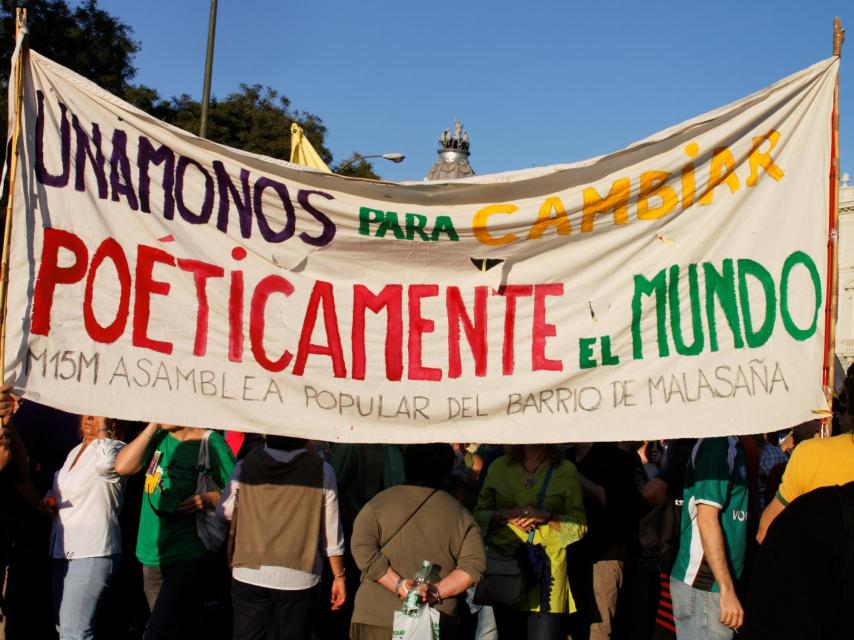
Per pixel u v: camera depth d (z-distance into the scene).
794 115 4.92
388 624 4.71
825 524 2.30
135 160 4.70
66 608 5.52
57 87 4.61
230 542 5.53
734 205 4.90
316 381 4.79
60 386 4.49
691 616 5.00
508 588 5.44
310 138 32.53
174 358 4.66
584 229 4.91
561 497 5.65
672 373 4.84
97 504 5.59
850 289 61.00
